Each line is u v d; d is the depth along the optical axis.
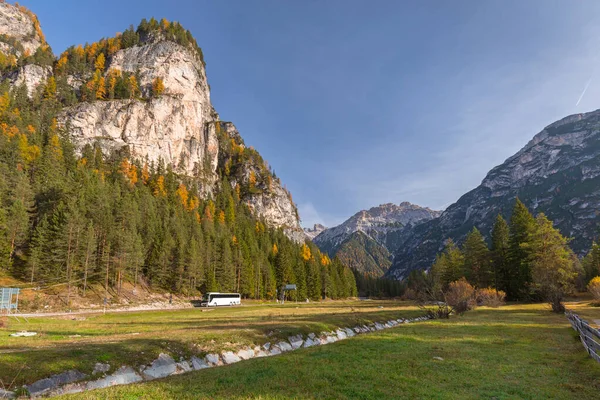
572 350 17.03
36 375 11.84
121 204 85.19
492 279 74.00
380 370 13.46
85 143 163.00
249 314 46.22
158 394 10.52
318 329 26.91
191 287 91.62
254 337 21.58
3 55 196.62
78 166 117.56
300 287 118.31
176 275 90.38
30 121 137.38
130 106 188.12
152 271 85.69
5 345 16.33
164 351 16.59
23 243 71.75
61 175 97.62
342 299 141.25
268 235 165.62
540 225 62.78
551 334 22.67
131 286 80.19
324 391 10.64
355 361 15.27
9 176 80.44
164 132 199.88
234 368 14.52
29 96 175.25
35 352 13.95
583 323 17.72
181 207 137.00
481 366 14.05
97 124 174.88
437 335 23.80
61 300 60.94
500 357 15.80
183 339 18.72
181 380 12.51
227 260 99.06
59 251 63.66
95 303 64.62
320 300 125.44
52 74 197.12
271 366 14.55
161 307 73.19
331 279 136.62
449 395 10.13
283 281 117.31
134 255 77.75
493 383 11.45
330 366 14.24
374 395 10.19
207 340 19.25
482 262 75.25
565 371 12.95
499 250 76.06
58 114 165.50
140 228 93.12
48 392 11.38
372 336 23.73
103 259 70.94
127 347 16.08
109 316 45.62
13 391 10.77
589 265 90.69
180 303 82.12
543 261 60.22
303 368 13.91
